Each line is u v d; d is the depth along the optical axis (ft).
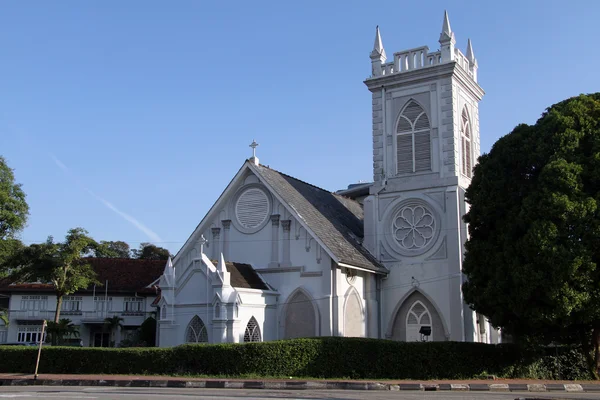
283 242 136.15
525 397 77.71
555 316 95.50
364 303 139.33
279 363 104.37
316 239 129.80
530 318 98.07
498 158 108.68
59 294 211.82
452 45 148.87
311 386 94.99
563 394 86.12
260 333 127.54
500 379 107.55
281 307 132.98
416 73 150.92
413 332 142.10
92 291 254.06
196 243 145.69
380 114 155.84
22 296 252.83
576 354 112.06
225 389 91.30
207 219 144.97
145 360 111.34
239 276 129.70
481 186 109.50
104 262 267.80
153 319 219.20
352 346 107.45
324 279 128.47
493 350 110.83
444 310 138.31
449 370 108.17
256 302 127.13
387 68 156.66
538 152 103.76
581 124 102.99
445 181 144.25
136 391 84.53
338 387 95.09
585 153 101.86
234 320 119.96
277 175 149.07
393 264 146.51
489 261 105.60
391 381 99.60
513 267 99.30
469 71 161.89
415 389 94.53
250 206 142.61
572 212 94.94
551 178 98.02
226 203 146.10
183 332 127.24
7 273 208.44
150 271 266.77
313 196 155.84
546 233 95.20
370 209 151.64
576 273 94.27
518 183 106.52
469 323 136.98
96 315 254.27
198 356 107.96
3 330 249.75
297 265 132.77
